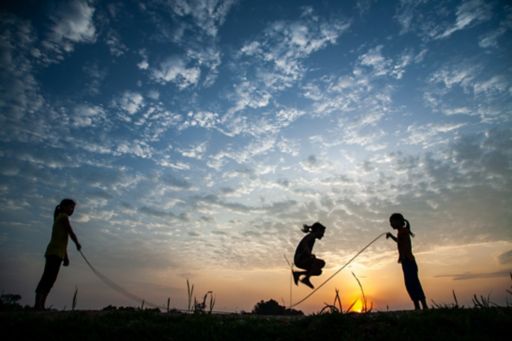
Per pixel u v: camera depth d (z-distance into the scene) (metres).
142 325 6.55
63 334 5.97
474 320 6.56
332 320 6.70
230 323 7.11
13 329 5.84
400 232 8.70
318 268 8.97
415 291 7.97
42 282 7.48
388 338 6.10
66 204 8.31
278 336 6.59
